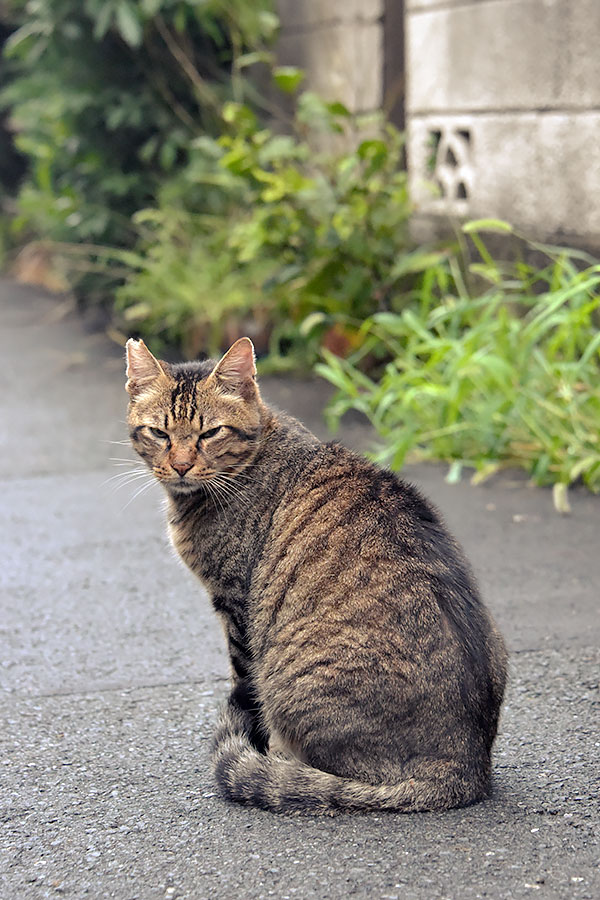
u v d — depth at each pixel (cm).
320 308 815
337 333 817
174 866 288
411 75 826
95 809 319
